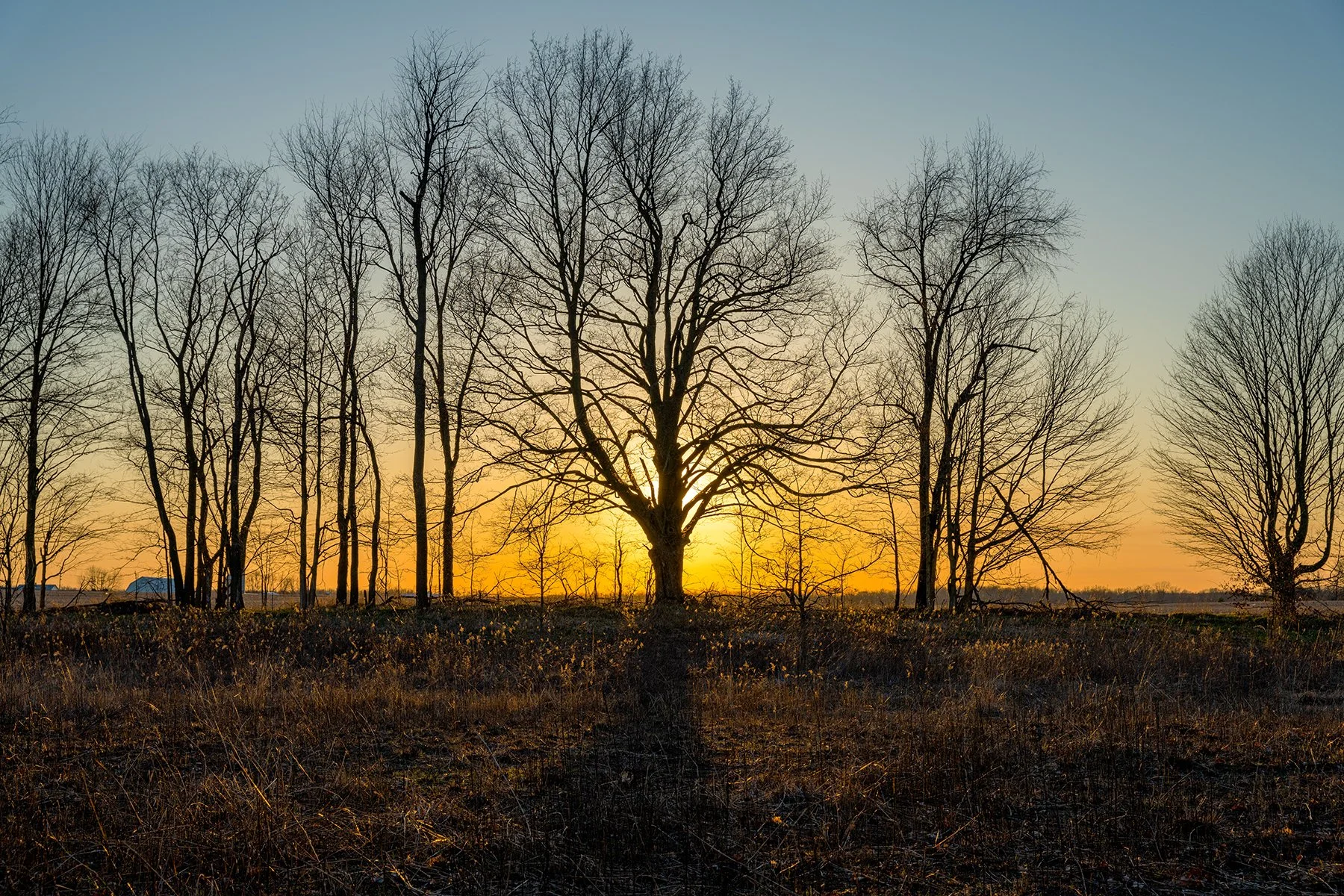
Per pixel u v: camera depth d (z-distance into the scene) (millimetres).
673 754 9922
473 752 9922
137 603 27016
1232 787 8477
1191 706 12570
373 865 6605
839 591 22703
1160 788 8375
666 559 25656
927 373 27594
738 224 26047
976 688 13633
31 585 26016
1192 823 7418
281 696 12523
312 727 10656
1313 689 15047
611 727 11273
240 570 28125
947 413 28031
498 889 6223
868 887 6355
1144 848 6965
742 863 6676
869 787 8227
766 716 12047
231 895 6133
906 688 14422
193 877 6402
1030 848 7059
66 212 27094
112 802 7668
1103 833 7191
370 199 28109
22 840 6785
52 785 8500
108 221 27500
